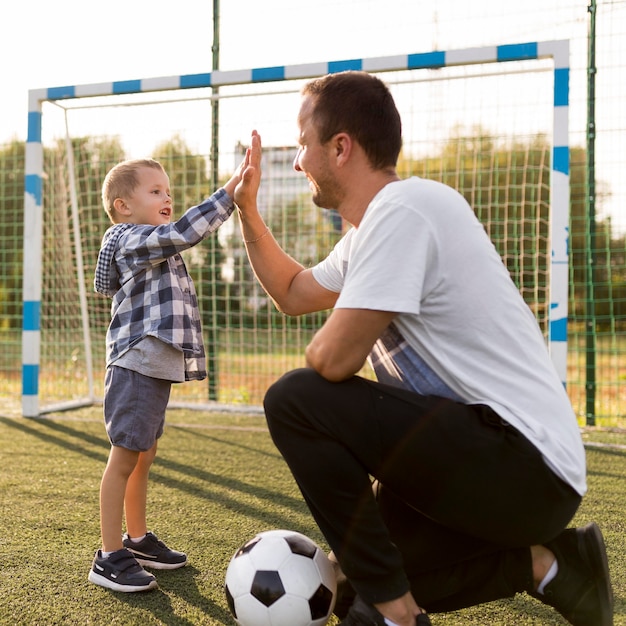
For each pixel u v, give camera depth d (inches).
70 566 71.8
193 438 139.7
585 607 51.6
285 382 50.3
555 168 129.1
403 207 48.6
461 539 52.9
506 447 47.6
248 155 68.1
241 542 79.9
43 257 176.2
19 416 162.1
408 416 48.4
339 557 50.0
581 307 182.2
